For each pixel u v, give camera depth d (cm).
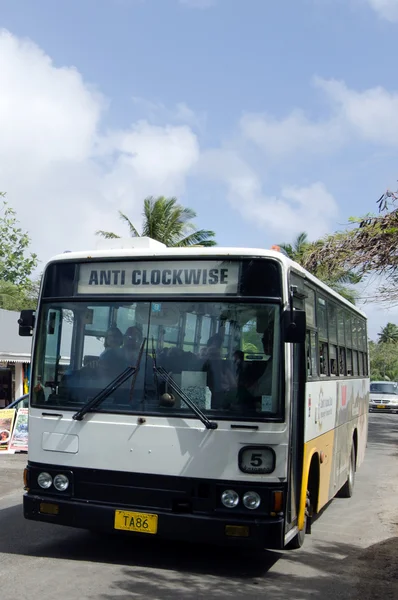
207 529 657
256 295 690
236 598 629
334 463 1004
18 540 823
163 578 683
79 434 709
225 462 664
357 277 1246
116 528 683
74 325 739
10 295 4259
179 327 702
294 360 723
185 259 714
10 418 1684
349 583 698
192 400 682
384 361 8369
